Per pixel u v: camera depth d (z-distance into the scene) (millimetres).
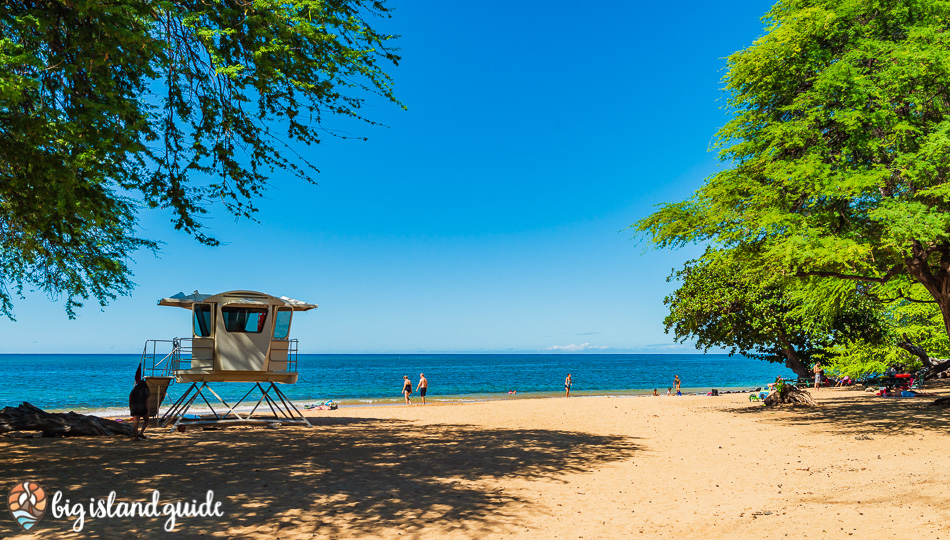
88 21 8000
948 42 14555
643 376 116688
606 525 7199
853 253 14039
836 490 8891
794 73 17016
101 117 7660
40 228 9148
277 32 9617
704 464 11742
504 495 8898
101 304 15953
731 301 33344
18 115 7633
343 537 6660
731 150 18203
